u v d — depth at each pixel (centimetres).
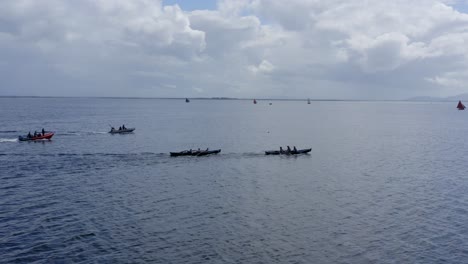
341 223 4175
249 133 12262
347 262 3359
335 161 7500
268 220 4253
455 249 3581
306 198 5031
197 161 7294
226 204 4766
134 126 14038
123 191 5241
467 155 8206
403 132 13075
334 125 15975
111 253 3456
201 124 15425
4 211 4388
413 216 4369
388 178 6088
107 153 8000
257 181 5875
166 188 5428
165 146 9144
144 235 3825
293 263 3331
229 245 3644
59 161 7081
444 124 16650
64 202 4738
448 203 4812
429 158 7862
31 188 5303
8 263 3256
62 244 3603
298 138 11144
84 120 16550
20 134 11050
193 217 4319
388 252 3531
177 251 3516
